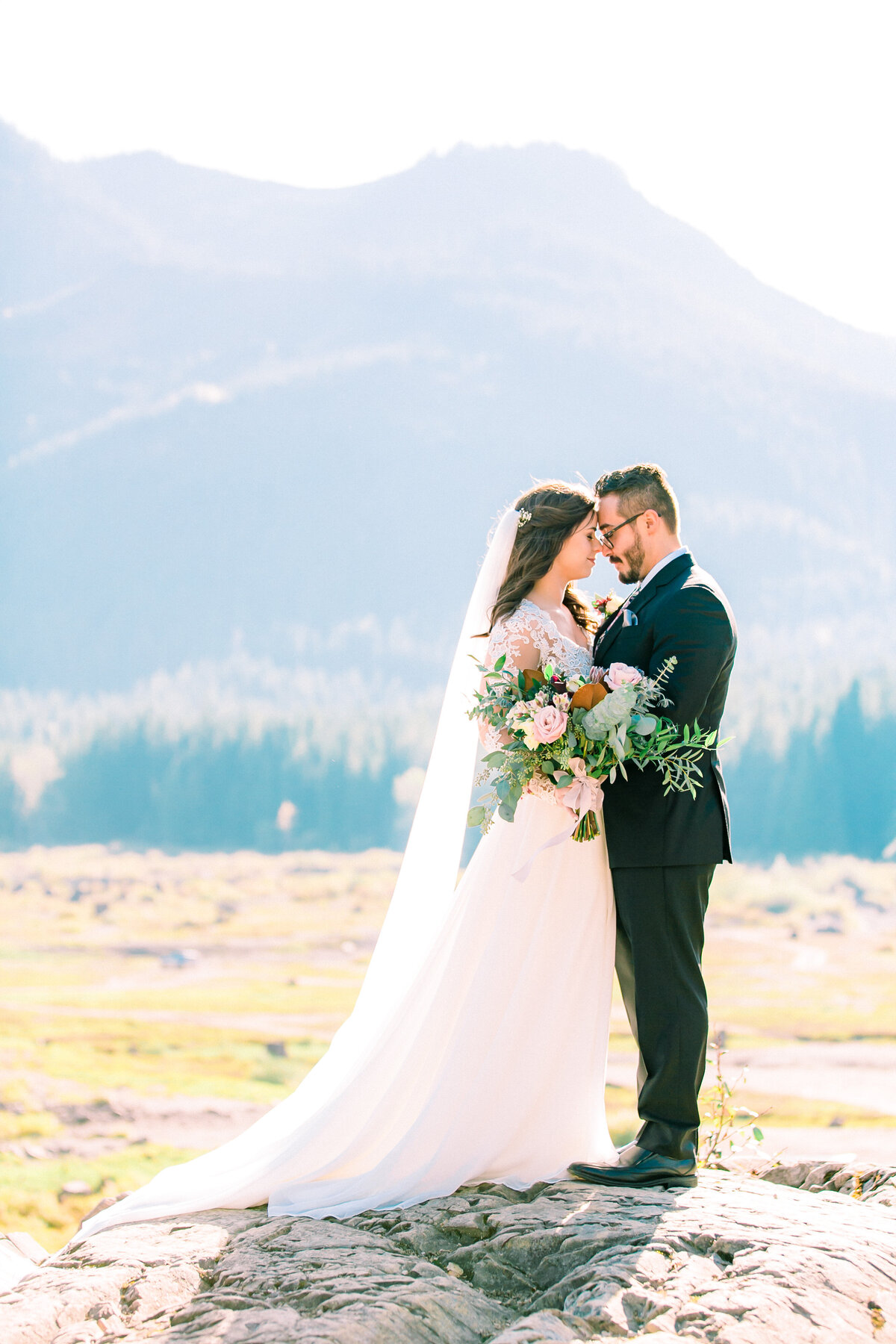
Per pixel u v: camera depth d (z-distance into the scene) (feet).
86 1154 131.54
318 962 248.93
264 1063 174.81
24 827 368.68
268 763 380.37
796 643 434.30
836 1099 141.38
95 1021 192.44
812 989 207.00
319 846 360.28
